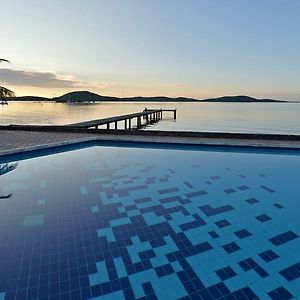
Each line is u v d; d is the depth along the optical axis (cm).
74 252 259
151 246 274
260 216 354
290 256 259
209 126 2380
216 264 244
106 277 223
